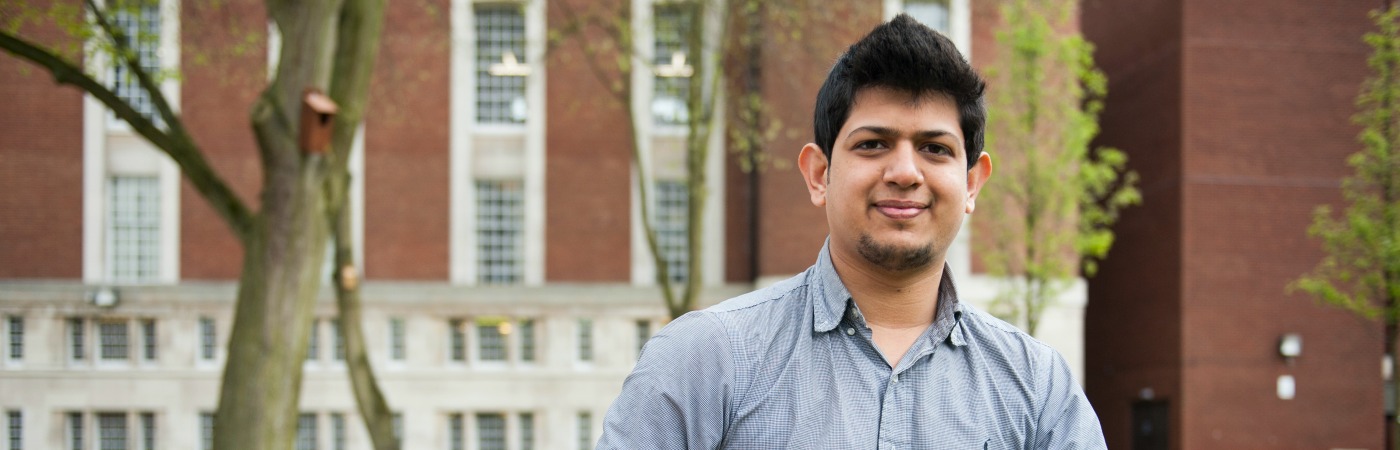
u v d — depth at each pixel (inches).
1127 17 903.7
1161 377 834.8
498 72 871.1
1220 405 800.3
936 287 81.0
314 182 422.9
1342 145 815.7
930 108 77.3
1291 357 804.0
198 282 856.3
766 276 831.1
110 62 460.8
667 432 76.7
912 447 77.1
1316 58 816.3
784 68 807.1
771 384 77.8
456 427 860.0
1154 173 852.6
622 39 682.8
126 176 869.8
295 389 419.5
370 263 860.6
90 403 844.6
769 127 831.7
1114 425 917.2
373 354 852.6
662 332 80.7
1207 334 804.0
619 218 872.3
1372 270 687.1
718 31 739.4
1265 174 811.4
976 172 85.2
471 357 858.1
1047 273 688.4
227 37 832.9
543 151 868.0
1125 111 905.5
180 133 434.6
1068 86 697.6
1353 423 802.8
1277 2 815.7
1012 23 705.0
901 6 810.8
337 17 437.7
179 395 845.8
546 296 859.4
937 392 79.0
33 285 844.6
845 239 78.2
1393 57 640.4
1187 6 812.6
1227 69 812.6
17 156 856.3
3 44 415.5
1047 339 821.2
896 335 80.4
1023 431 81.4
